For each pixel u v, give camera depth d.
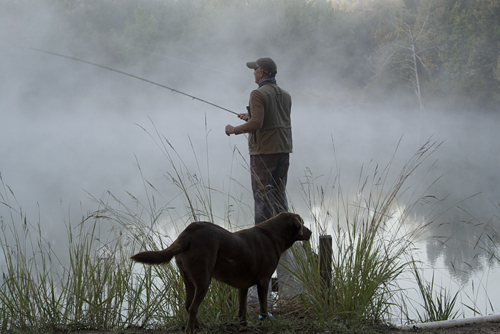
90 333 3.40
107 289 3.77
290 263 4.12
